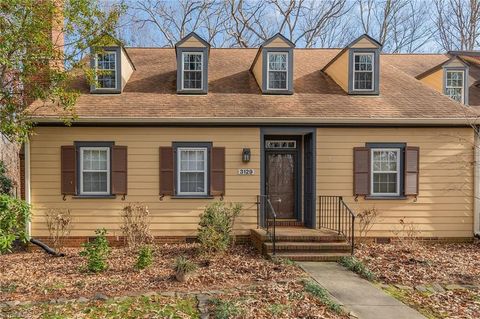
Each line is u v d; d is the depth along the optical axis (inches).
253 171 448.1
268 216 456.8
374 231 451.5
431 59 645.3
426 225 451.2
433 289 280.1
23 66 355.9
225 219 402.3
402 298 261.6
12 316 221.8
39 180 435.8
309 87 504.7
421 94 490.9
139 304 238.8
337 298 258.1
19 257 395.2
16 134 386.0
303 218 477.1
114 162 439.8
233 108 447.5
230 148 448.8
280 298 247.8
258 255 387.2
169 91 485.1
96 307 234.2
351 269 333.7
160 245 433.1
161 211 444.5
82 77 490.9
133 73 530.0
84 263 358.0
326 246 381.1
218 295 254.1
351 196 450.9
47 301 246.1
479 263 354.9
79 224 439.8
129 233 413.1
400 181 453.4
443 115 439.8
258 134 447.8
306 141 468.8
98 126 440.1
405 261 359.9
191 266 296.2
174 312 226.4
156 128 444.1
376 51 483.8
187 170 451.2
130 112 432.1
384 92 494.3
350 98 478.0
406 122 438.6
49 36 374.6
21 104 392.8
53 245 433.7
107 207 440.5
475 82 560.1
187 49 479.8
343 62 497.7
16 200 250.5
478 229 448.5
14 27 336.2
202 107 448.5
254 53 614.9
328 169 450.6
